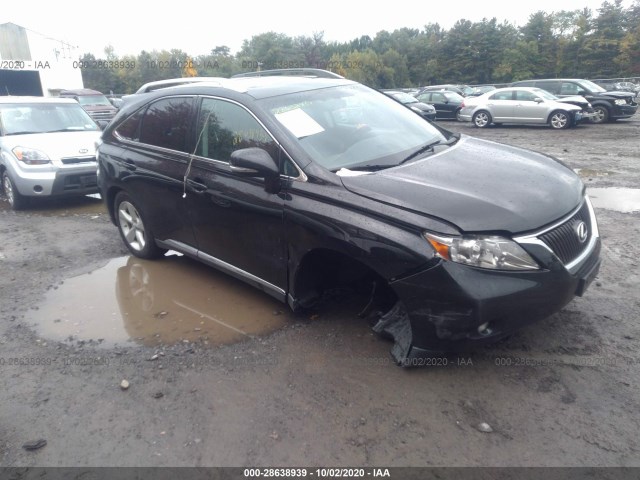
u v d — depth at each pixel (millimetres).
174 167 4477
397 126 4250
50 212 7969
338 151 3695
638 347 3389
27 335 4059
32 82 30344
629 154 11242
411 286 2949
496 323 2904
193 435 2850
